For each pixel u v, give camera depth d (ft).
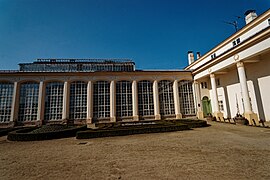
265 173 15.17
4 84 72.28
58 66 88.22
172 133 41.47
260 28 57.06
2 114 69.82
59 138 40.09
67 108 73.72
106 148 27.30
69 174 16.44
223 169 16.44
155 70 82.79
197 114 81.76
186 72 85.10
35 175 16.48
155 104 80.53
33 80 73.61
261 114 55.47
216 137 33.86
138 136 39.06
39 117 70.95
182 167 17.34
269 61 52.70
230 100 71.20
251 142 28.17
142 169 17.17
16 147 30.71
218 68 65.16
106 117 76.13
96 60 95.40
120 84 80.64
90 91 76.33
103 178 15.23
